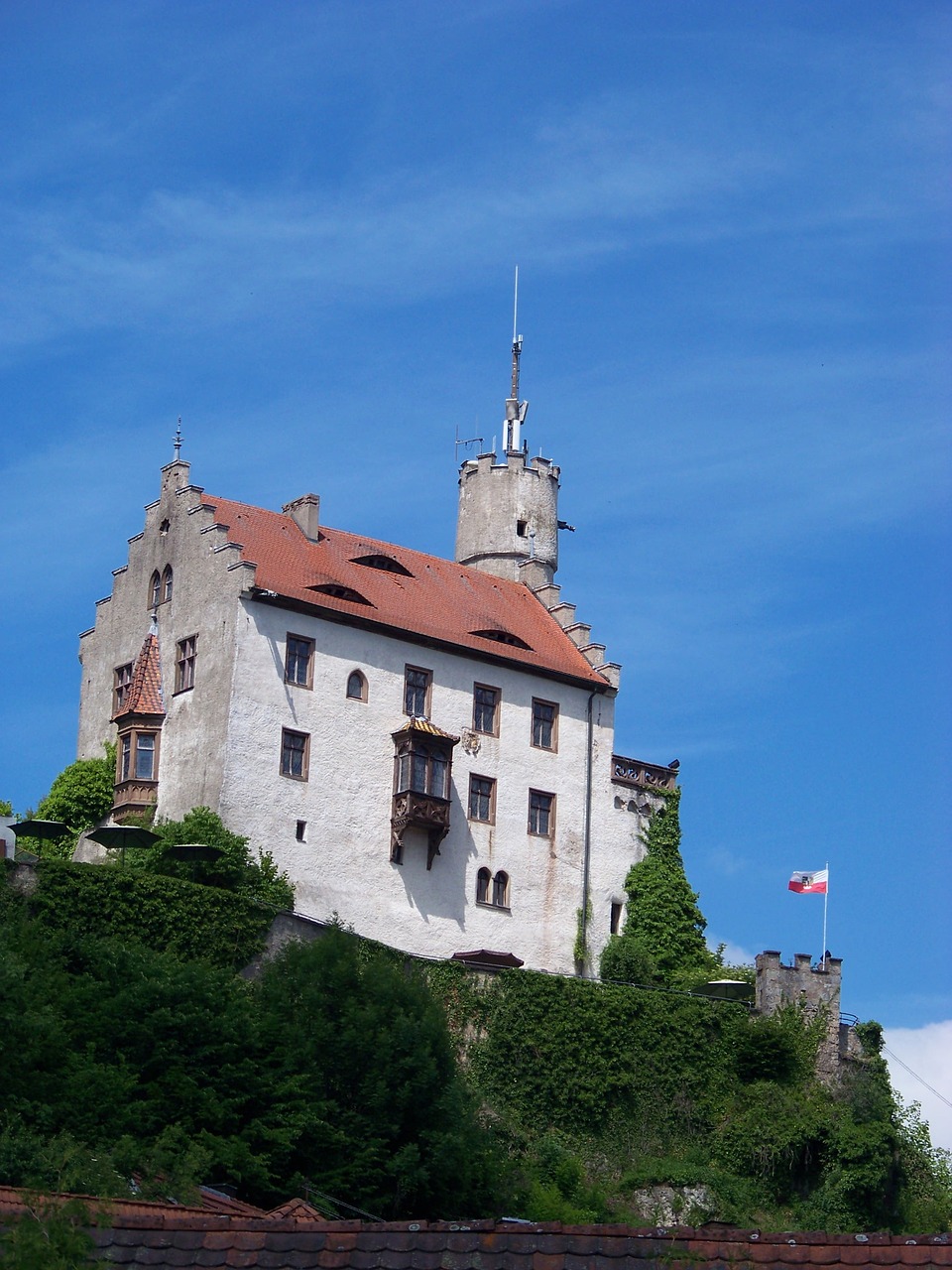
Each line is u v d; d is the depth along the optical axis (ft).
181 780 244.01
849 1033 251.19
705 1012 241.55
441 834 250.37
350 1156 184.85
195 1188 143.23
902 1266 87.66
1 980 171.12
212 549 249.55
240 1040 184.96
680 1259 88.48
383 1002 199.31
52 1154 134.51
